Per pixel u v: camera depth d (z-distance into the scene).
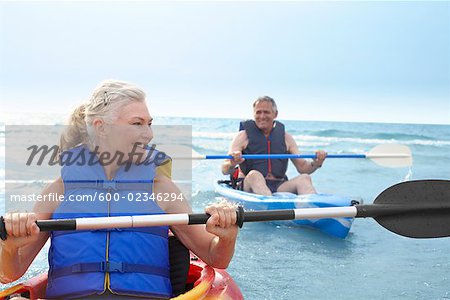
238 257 4.73
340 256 4.82
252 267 4.46
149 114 2.71
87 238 2.56
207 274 2.82
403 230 2.89
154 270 2.61
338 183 8.86
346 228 5.38
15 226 2.30
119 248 2.55
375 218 2.85
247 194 6.20
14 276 2.50
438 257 4.84
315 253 4.89
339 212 2.76
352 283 4.12
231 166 6.86
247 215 2.57
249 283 4.08
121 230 2.58
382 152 7.40
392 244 5.25
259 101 7.09
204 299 2.67
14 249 2.37
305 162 7.28
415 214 2.89
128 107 2.66
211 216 2.49
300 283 4.10
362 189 8.34
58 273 2.55
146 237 2.62
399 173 10.24
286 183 6.61
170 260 2.89
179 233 2.79
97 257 2.53
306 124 24.08
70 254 2.55
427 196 2.92
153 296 2.58
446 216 2.93
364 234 5.63
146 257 2.60
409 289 4.00
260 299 3.78
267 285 4.05
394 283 4.13
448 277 4.29
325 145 19.22
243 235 5.50
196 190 7.61
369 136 21.69
